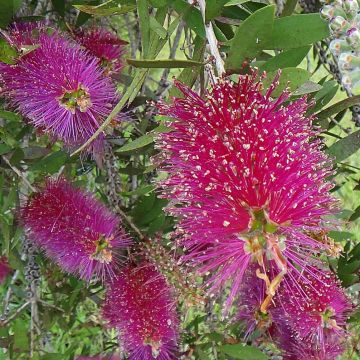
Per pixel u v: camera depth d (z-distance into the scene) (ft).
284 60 0.69
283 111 0.62
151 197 0.99
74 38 0.96
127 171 1.13
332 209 0.65
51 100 0.80
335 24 0.62
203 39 0.68
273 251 0.55
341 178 1.63
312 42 0.63
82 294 1.25
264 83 0.66
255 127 0.60
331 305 0.85
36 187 1.00
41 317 1.30
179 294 0.86
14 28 0.85
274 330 1.05
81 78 0.79
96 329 1.68
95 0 0.98
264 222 0.58
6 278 1.33
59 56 0.79
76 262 0.92
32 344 1.15
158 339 0.93
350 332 0.98
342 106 0.74
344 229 1.04
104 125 0.63
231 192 0.59
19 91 0.80
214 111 0.62
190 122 0.63
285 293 0.87
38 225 0.92
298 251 0.63
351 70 0.64
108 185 1.06
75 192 0.95
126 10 0.68
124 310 0.93
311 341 0.92
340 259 0.96
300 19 0.62
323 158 0.66
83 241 0.91
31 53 0.79
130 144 0.71
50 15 1.14
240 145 0.60
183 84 0.66
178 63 0.59
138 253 0.95
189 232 0.64
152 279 0.93
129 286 0.93
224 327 1.17
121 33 1.62
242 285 0.84
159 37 0.67
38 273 1.27
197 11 0.68
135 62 0.58
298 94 0.66
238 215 0.59
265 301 0.54
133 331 0.93
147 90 1.13
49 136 0.96
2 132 0.95
